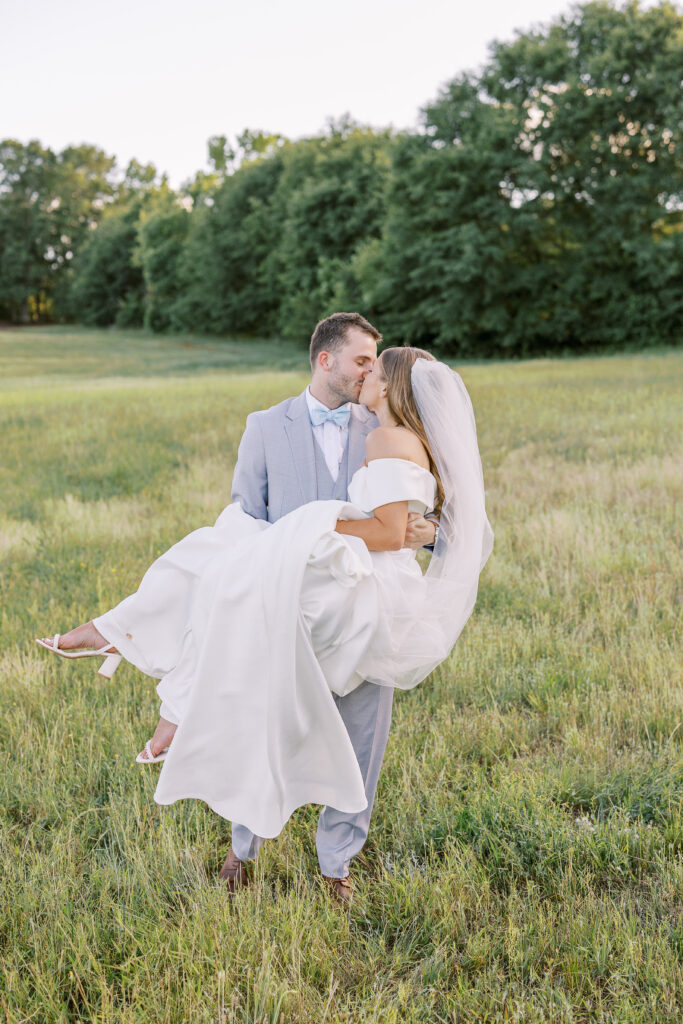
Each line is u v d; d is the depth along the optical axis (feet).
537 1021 7.25
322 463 9.04
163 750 8.54
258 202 168.25
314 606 7.90
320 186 141.69
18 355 149.38
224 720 7.90
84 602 18.12
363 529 8.04
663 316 111.34
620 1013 7.22
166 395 65.46
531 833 9.66
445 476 8.42
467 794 10.54
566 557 19.90
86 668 14.73
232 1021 7.33
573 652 14.67
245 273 178.81
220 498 27.76
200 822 10.34
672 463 28.45
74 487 31.96
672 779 10.58
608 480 26.81
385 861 9.75
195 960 7.90
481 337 128.67
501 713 13.17
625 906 8.73
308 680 7.79
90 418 51.55
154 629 8.45
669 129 108.37
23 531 24.71
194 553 8.57
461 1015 7.42
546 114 113.39
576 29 120.67
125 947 8.24
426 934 8.39
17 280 284.20
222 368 115.96
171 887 9.16
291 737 7.84
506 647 15.01
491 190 116.26
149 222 211.00
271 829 7.86
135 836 9.87
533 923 8.32
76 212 288.10
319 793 8.29
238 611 7.88
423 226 121.08
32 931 8.39
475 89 123.85
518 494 26.76
